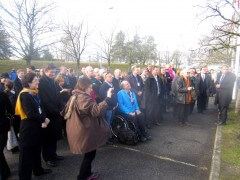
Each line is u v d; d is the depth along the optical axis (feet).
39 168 14.51
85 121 12.60
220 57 58.49
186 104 26.66
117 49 103.04
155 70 27.45
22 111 12.75
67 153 18.29
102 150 18.98
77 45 70.69
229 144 19.86
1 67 96.89
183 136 23.08
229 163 16.21
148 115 25.52
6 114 13.92
